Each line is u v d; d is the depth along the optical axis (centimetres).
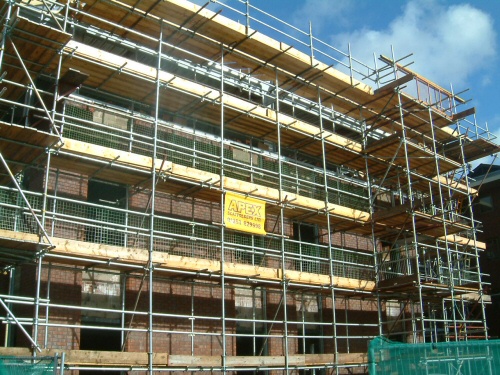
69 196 1777
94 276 1789
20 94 1678
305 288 2186
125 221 1877
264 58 2230
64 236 1738
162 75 1916
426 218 2436
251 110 2136
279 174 2127
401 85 2450
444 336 2852
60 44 1534
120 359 1522
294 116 2608
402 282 2303
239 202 1952
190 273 1812
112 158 1692
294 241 2162
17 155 1562
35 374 1243
